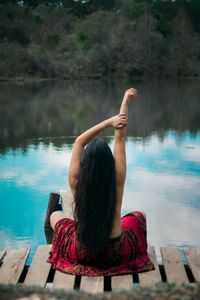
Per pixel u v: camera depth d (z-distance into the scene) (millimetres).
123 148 2309
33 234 3939
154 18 66125
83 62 56906
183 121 13188
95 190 2174
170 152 7984
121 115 2293
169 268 2662
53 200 4203
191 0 78938
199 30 75750
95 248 2297
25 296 1397
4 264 2742
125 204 4727
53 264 2547
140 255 2529
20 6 75250
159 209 4551
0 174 6242
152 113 15477
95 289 2266
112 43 60500
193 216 4324
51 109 17156
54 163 7090
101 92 28094
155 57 59688
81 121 13539
